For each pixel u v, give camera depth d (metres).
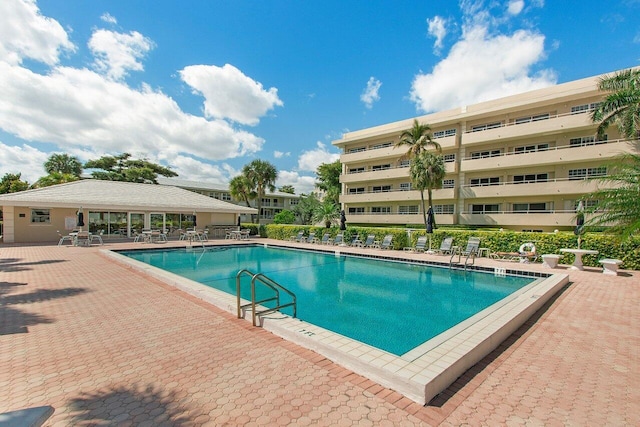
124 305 6.36
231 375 3.47
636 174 7.34
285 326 4.71
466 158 27.88
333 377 3.46
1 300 6.70
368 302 8.20
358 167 37.12
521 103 24.05
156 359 3.87
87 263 11.99
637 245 11.43
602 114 17.05
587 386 3.37
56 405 2.84
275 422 2.62
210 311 5.96
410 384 3.05
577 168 22.61
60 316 5.62
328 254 17.94
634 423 2.70
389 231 19.42
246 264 14.59
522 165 24.00
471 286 10.07
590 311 6.37
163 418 2.66
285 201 58.00
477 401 3.05
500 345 4.57
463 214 27.25
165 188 30.39
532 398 3.11
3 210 20.30
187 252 19.14
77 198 22.28
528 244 13.78
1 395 3.01
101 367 3.64
